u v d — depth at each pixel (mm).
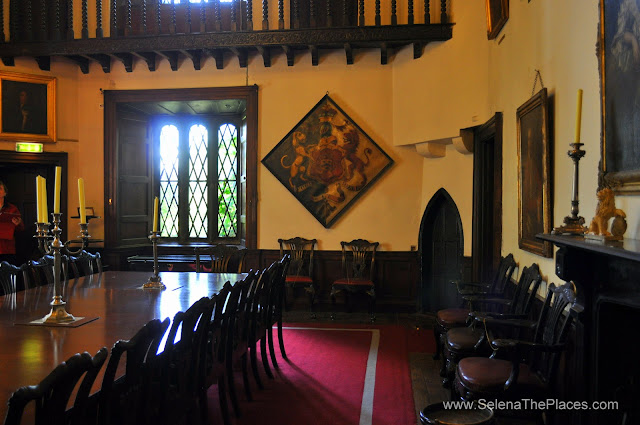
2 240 8109
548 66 3943
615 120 2699
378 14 7316
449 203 7430
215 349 3662
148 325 2348
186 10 7844
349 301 7992
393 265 8070
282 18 7559
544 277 4051
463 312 5254
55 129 8320
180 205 9422
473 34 6379
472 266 6664
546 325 3543
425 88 7359
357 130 8070
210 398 4496
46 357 2740
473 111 6406
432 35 6977
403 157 8031
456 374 3607
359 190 8070
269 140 8250
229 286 3543
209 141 9422
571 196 3434
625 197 2703
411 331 6809
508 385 3137
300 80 8180
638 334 2717
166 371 2689
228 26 8219
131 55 8281
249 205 8273
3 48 7867
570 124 3447
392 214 8055
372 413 4145
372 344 6176
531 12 4383
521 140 4555
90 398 2236
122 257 8562
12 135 8102
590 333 2812
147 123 9188
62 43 7840
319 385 4789
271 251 8234
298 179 8156
